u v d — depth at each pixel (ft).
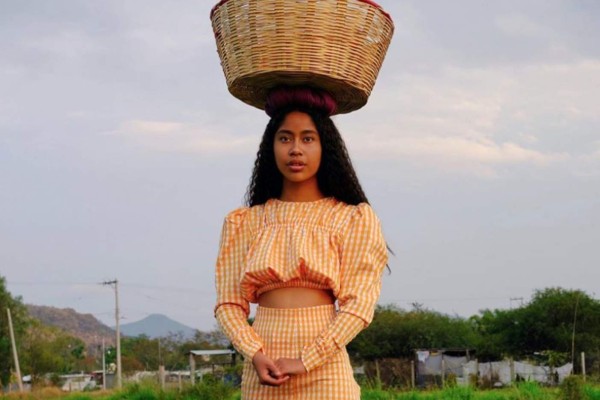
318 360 9.47
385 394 49.88
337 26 10.17
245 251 10.41
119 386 85.40
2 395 124.57
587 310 108.37
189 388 59.26
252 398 9.93
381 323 123.24
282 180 10.87
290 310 9.84
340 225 10.12
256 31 10.18
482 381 97.96
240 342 9.76
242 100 11.15
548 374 96.27
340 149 10.50
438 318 129.39
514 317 116.67
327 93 10.56
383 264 10.25
